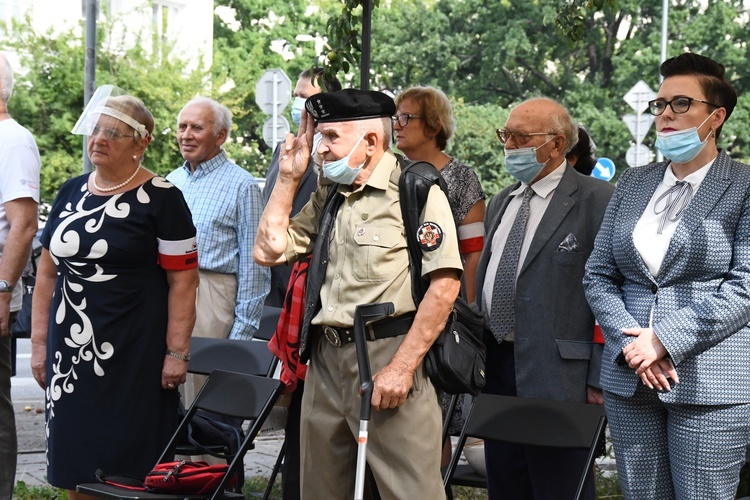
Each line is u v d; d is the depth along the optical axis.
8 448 6.08
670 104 4.38
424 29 39.69
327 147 4.35
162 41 24.67
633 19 40.06
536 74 40.34
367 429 4.14
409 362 4.23
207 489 4.98
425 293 4.30
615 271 4.64
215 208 6.75
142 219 5.43
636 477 4.50
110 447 5.43
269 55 41.06
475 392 4.41
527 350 5.37
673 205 4.45
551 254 5.38
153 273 5.52
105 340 5.43
